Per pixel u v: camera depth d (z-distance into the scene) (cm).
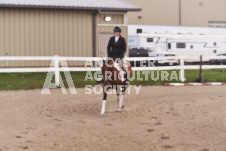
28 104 1309
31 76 2088
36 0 2642
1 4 2458
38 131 936
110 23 2739
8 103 1325
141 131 931
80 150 779
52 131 936
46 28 2616
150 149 783
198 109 1206
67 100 1400
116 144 820
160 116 1109
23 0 2612
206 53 3909
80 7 2603
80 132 925
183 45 3800
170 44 3734
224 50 3988
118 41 1152
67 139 862
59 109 1227
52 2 2636
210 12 5216
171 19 5003
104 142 836
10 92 1584
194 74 2459
